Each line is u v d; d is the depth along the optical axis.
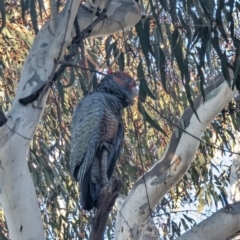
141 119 11.01
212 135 11.92
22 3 7.25
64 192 11.87
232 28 7.53
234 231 8.73
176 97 10.25
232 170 11.23
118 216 9.62
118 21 7.78
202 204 12.19
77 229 12.19
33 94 6.70
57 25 7.14
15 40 10.63
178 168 9.48
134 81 7.70
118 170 11.34
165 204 12.64
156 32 7.79
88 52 10.30
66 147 11.05
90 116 7.00
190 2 7.30
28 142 6.62
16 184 6.48
